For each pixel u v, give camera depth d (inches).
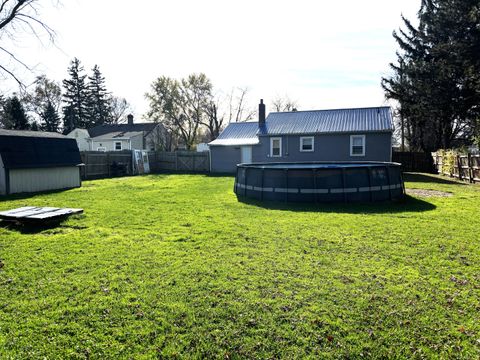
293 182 365.4
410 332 110.3
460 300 130.1
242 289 141.6
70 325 116.3
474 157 554.3
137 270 164.4
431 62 832.3
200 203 367.6
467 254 182.5
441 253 184.5
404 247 195.6
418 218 273.4
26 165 487.2
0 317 121.3
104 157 786.8
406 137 1306.6
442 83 765.9
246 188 412.2
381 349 102.3
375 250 190.5
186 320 119.0
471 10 677.9
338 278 151.6
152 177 744.3
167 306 128.5
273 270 161.9
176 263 173.3
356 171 359.9
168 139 1531.7
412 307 125.1
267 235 225.5
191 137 1530.5
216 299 133.2
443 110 806.5
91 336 110.4
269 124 838.5
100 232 240.4
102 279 154.1
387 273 156.9
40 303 131.6
